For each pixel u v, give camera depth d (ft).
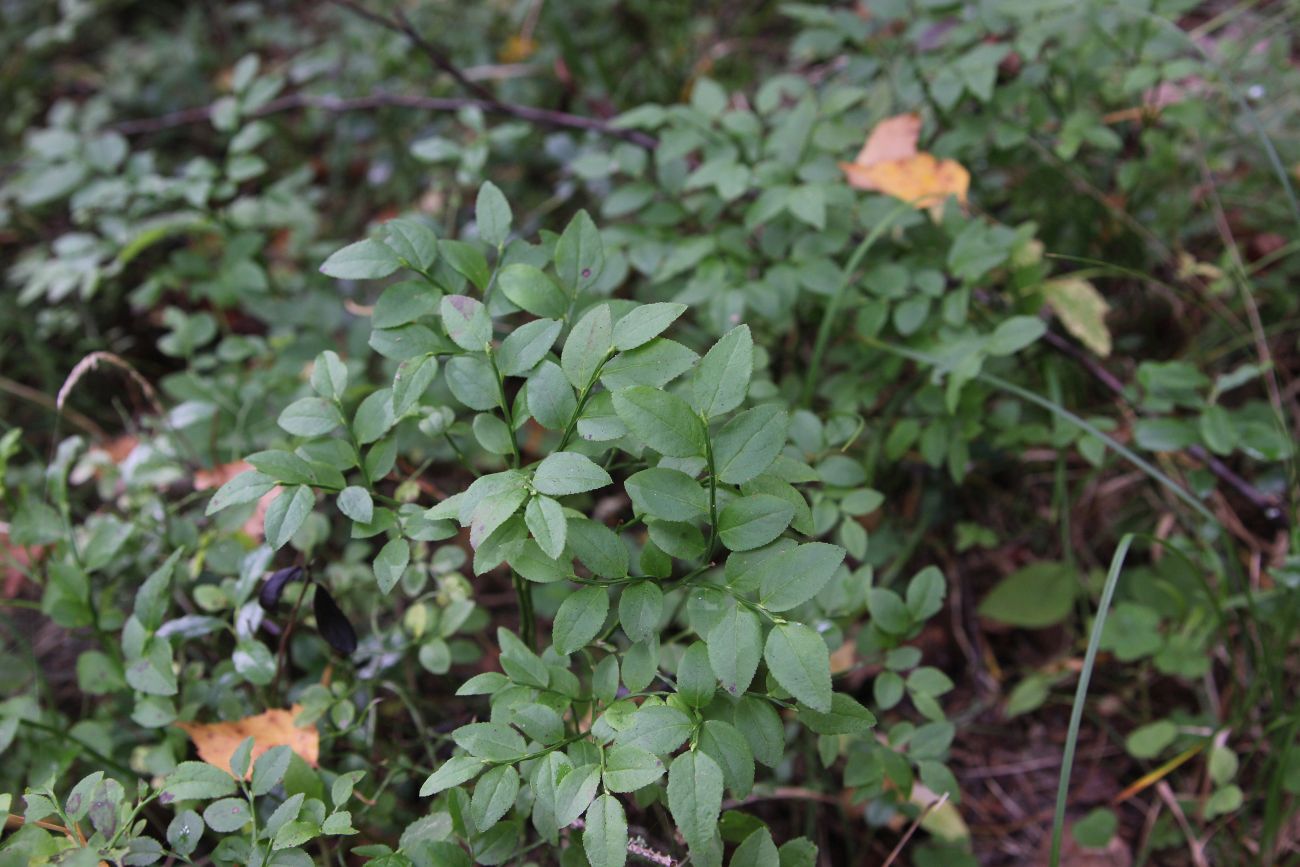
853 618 1.69
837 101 2.04
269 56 3.35
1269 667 1.79
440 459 2.04
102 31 3.45
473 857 1.40
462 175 2.08
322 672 1.76
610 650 1.49
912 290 1.99
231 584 1.68
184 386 2.04
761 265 2.05
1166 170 2.17
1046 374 2.04
